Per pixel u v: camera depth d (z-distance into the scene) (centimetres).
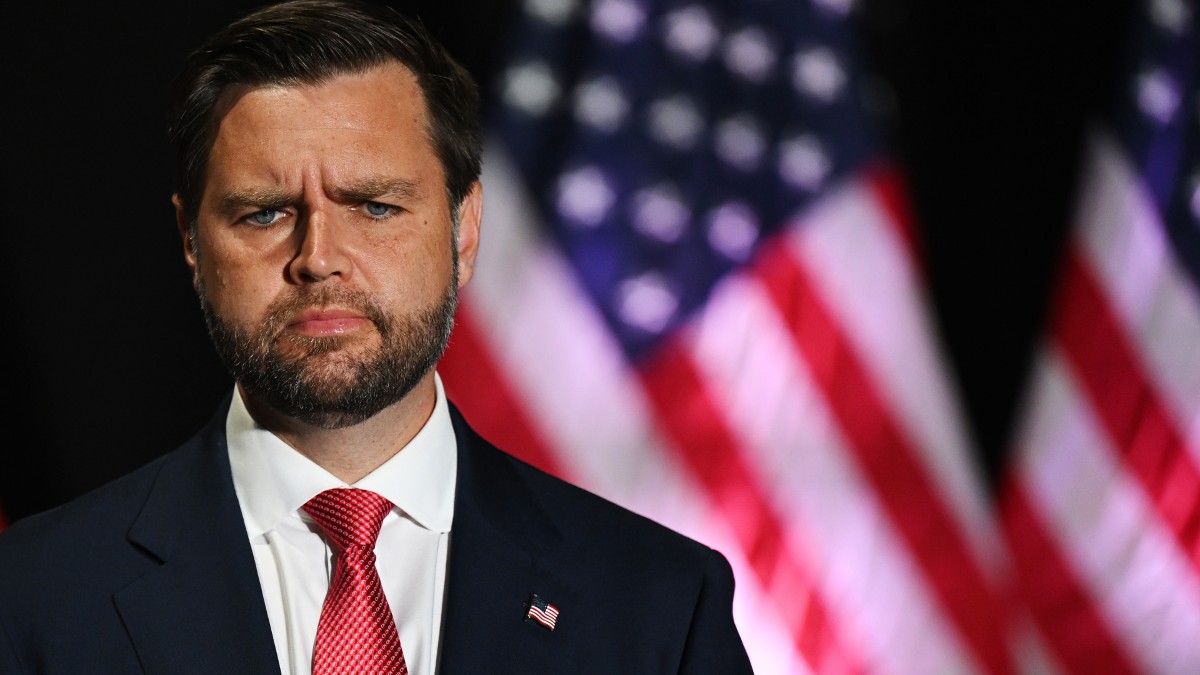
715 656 331
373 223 301
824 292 722
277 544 318
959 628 721
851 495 718
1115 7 757
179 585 308
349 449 316
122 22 696
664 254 718
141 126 695
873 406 721
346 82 305
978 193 743
